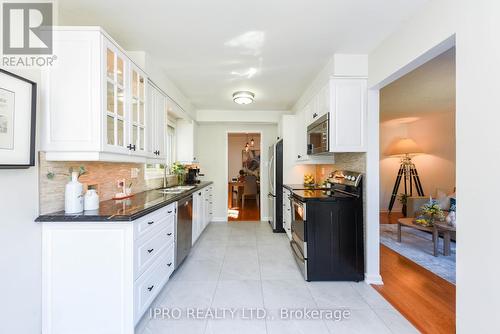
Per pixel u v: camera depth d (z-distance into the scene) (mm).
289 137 4285
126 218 1555
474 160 1269
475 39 1276
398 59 2004
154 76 2656
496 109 1159
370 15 1837
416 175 5820
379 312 1951
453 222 3139
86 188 1964
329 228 2498
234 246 3588
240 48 2383
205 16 1854
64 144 1581
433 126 5711
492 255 1177
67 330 1581
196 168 4691
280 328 1761
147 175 3287
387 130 6156
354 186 2588
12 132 1304
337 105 2504
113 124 1797
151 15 1844
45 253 1565
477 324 1245
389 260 3045
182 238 2764
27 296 1456
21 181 1414
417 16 1773
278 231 4352
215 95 3955
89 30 1588
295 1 1676
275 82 3324
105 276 1583
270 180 5004
